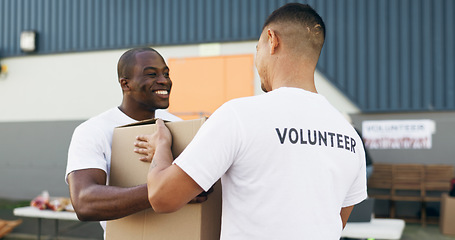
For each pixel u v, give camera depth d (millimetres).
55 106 7676
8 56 7914
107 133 1361
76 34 7699
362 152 1184
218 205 1155
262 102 1026
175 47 7215
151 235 1139
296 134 1015
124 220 1189
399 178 6172
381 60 6559
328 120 1093
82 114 7555
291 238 974
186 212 1099
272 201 983
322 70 6738
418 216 6133
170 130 1148
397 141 6434
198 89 7059
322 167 1035
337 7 6727
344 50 6676
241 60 6926
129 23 7477
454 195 5285
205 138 964
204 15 7188
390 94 6512
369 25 6621
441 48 6379
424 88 6414
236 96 6914
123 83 1511
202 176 949
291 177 989
